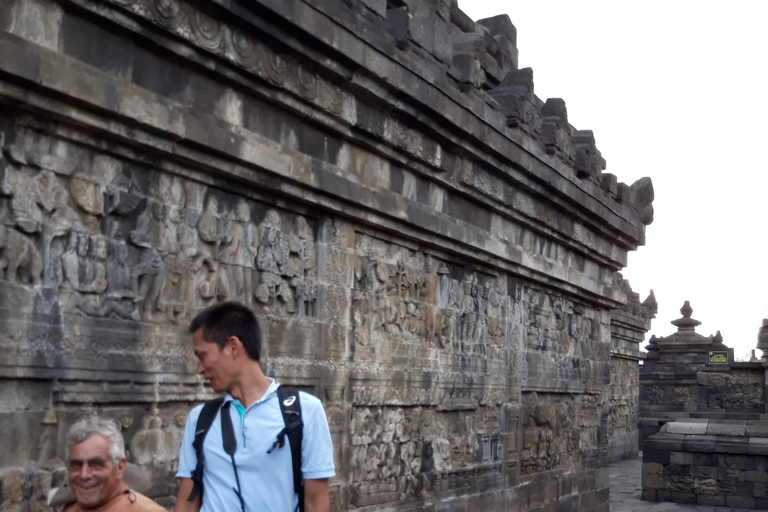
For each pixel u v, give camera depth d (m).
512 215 14.34
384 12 10.57
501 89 14.41
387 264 11.43
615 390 33.19
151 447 7.65
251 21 8.23
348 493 10.32
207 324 4.81
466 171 12.76
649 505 22.00
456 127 11.80
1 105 6.39
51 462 6.68
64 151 6.96
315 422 4.79
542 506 15.83
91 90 6.78
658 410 38.50
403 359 11.67
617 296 19.59
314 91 9.42
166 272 7.89
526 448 15.41
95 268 7.15
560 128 15.50
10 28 6.34
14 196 6.50
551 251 16.19
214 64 8.12
